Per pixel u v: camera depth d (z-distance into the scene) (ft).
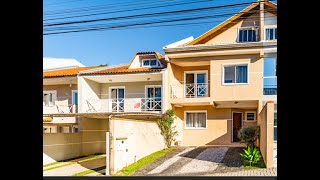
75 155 38.40
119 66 46.88
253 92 36.50
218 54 37.73
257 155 25.77
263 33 38.04
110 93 45.55
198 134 41.14
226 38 41.32
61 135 35.94
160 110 41.16
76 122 42.29
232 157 28.94
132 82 44.52
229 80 37.76
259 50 36.06
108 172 25.63
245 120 42.27
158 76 40.78
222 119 40.70
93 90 44.06
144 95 43.78
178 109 41.65
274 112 23.90
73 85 46.83
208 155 30.78
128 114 33.22
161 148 36.37
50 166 31.40
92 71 42.55
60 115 35.12
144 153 31.76
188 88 41.70
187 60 39.14
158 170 25.64
